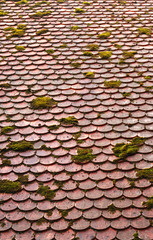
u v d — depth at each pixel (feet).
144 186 11.64
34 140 13.57
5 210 11.19
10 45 19.40
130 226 10.64
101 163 12.53
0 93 15.93
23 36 20.18
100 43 19.16
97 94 15.66
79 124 14.16
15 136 13.78
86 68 17.30
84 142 13.38
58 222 10.85
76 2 24.00
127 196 11.40
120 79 16.46
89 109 14.88
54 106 15.11
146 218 10.81
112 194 11.51
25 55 18.48
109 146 13.19
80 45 19.10
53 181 12.01
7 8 23.58
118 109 14.78
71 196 11.52
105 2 23.91
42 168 12.47
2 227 10.77
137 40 19.29
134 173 12.11
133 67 17.20
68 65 17.60
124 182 11.85
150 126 13.92
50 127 14.08
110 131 13.79
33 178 12.12
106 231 10.58
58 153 12.99
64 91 15.92
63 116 14.60
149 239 10.30
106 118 14.38
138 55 18.01
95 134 13.70
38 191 11.69
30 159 12.81
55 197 11.50
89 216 10.95
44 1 24.27
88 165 12.50
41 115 14.69
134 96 15.43
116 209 11.09
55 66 17.56
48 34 20.29
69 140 13.51
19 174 12.29
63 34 20.22
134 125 13.99
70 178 12.07
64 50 18.75
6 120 14.52
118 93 15.65
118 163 12.50
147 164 12.39
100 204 11.26
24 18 22.16
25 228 10.73
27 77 16.88
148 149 12.93
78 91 15.89
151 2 23.73
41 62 17.90
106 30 20.42
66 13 22.50
